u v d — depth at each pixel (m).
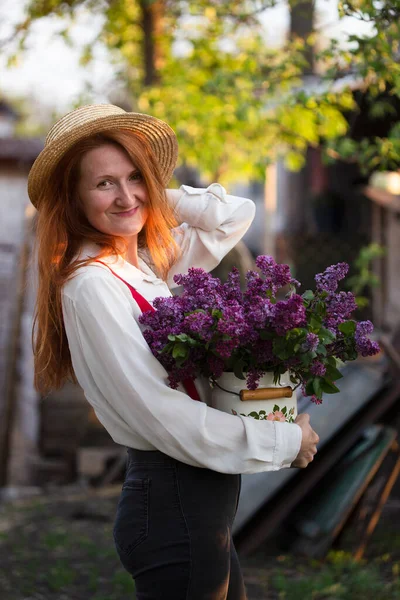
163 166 2.57
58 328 2.42
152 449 2.24
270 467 2.21
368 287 8.00
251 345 2.17
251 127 6.11
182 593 2.17
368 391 4.57
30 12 5.93
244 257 7.12
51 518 5.89
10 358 8.09
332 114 5.08
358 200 9.02
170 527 2.19
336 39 3.85
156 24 6.57
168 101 6.28
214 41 6.40
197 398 2.31
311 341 2.12
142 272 2.43
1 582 4.38
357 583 4.04
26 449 9.93
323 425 4.54
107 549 4.91
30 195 2.46
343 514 4.53
